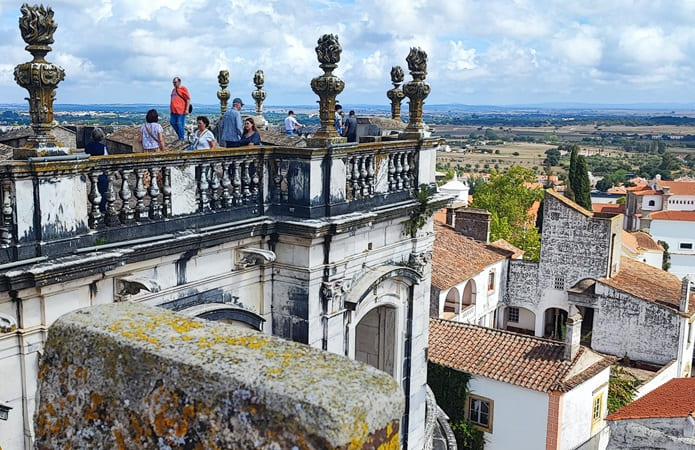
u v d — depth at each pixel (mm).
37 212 9609
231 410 3926
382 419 3816
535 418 29094
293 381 3908
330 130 13961
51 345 4715
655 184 113812
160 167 11578
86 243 10359
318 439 3643
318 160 13742
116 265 10523
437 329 33594
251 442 3830
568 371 29312
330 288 14422
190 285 12477
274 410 3795
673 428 24797
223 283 13305
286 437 3734
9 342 9695
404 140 16797
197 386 4070
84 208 10320
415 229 17391
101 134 12641
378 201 15812
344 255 14867
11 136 17594
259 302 14367
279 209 14055
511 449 29828
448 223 52188
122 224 11008
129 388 4328
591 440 31219
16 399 9859
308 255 13930
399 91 21203
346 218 14172
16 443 9945
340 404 3723
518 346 31469
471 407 30906
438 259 42906
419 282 17766
